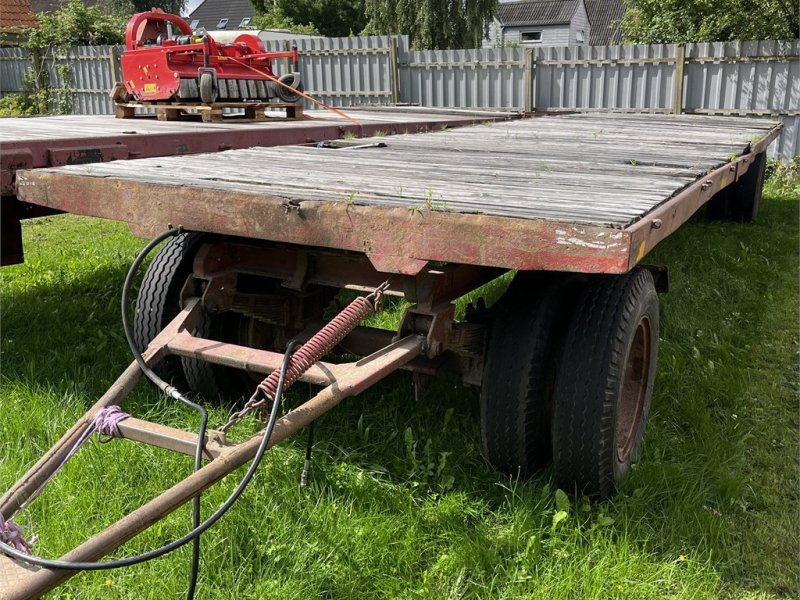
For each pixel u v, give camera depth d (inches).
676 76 420.2
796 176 398.9
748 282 211.0
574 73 451.2
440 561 87.3
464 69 481.4
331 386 76.2
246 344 120.5
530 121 263.6
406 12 1058.7
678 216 90.2
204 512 93.7
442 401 127.2
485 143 169.9
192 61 205.2
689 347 158.2
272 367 83.9
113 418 72.7
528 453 99.0
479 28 1056.2
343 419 121.0
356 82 513.3
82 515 94.3
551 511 94.4
